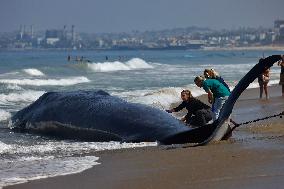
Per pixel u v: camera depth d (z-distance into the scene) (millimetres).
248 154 34375
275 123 49531
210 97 47750
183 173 30281
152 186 28016
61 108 49031
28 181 29688
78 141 45531
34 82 125188
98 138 44812
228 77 142500
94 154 37781
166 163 33156
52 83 125438
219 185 27453
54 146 41844
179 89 94000
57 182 29406
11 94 87625
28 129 51750
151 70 192250
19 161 35656
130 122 43406
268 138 40594
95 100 47781
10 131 51938
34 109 52500
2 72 169750
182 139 40000
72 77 145625
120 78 140750
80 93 50469
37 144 43719
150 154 36250
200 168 31234
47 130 49656
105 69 199125
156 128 41938
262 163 31812
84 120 46156
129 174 30828
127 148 39344
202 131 39156
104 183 28984
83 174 31219
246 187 26859
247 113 62719
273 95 91250
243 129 46125
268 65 35656
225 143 38562
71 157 36969
